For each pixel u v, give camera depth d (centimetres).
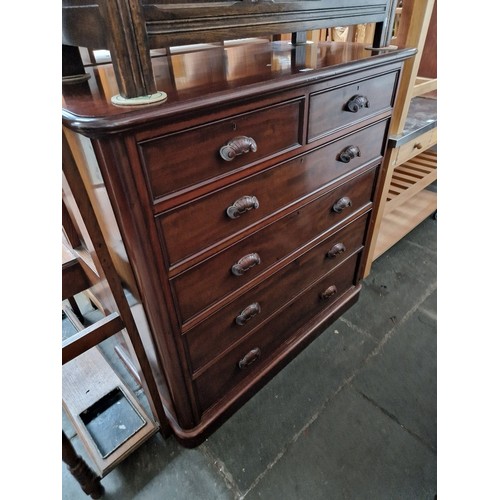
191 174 65
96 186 62
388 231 185
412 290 165
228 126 66
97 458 95
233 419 114
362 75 89
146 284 69
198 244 74
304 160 88
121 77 54
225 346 97
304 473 101
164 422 104
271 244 93
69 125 51
